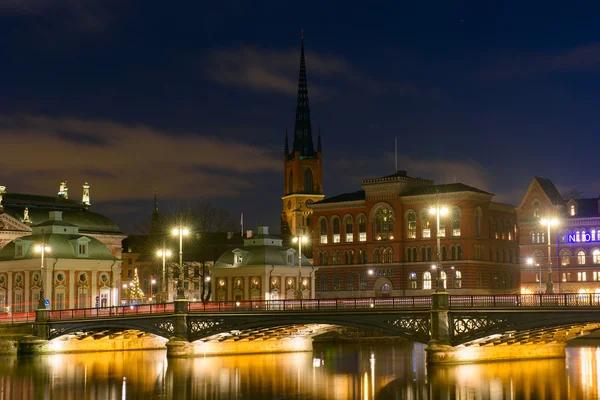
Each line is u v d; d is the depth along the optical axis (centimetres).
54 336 13050
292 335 12794
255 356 12500
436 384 9475
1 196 18462
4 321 14200
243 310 11712
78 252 16125
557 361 11144
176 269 19500
